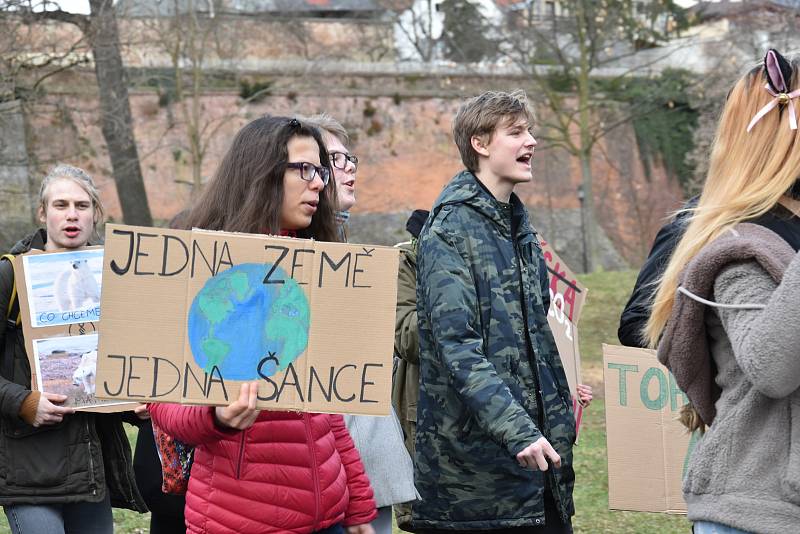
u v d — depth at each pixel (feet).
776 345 10.28
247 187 14.20
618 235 157.07
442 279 16.06
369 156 149.18
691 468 11.50
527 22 123.24
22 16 80.94
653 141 156.46
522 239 16.92
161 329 12.80
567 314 20.44
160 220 135.54
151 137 135.13
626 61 144.46
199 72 116.67
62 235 19.56
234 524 13.50
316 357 13.11
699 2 114.52
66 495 18.79
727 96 12.20
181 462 14.87
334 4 186.19
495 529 16.26
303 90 143.02
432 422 16.44
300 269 13.16
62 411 18.65
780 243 11.14
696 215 11.92
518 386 16.19
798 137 11.49
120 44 97.76
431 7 165.37
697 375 11.73
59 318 19.13
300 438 13.74
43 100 96.68
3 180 104.94
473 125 17.04
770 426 11.00
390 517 18.43
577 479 34.63
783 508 10.80
